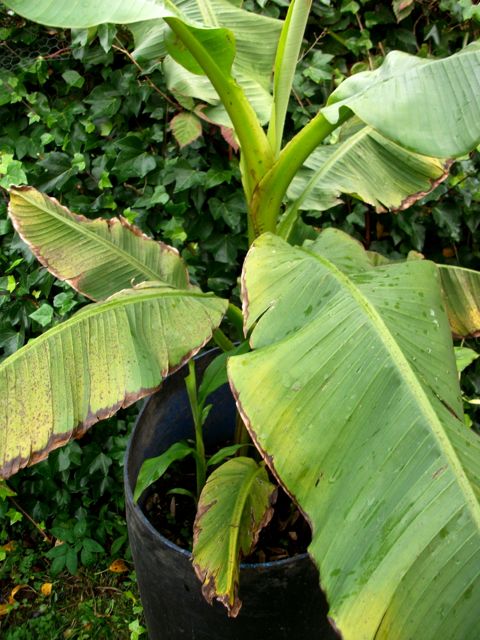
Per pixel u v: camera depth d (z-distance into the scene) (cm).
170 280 138
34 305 180
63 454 176
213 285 190
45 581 178
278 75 115
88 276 133
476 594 69
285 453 84
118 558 182
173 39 109
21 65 171
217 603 112
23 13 90
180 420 154
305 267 101
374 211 194
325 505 80
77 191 180
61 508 187
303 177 145
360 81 102
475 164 186
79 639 163
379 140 142
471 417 203
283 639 119
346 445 82
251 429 86
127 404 102
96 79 179
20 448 96
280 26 137
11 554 182
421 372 85
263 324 97
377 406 83
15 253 177
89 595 174
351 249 120
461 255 205
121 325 108
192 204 182
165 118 176
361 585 72
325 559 76
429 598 70
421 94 90
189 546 135
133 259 137
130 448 129
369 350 87
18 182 166
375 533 75
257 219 121
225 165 180
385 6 180
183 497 147
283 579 108
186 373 148
